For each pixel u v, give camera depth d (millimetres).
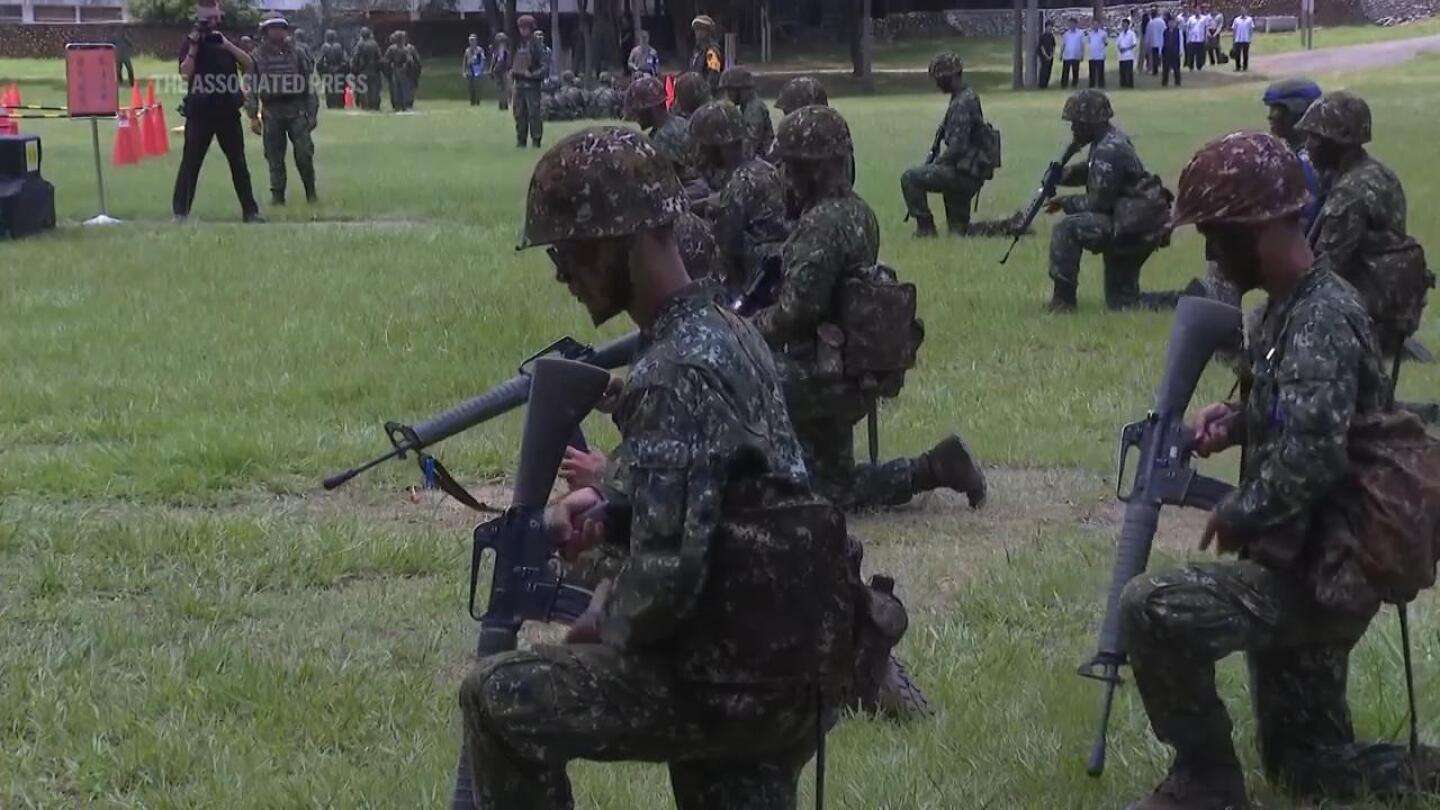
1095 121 12555
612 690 3240
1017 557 6953
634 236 3244
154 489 8078
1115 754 4922
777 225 8188
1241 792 4355
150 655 5863
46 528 7328
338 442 8781
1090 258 15094
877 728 5184
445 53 61875
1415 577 3963
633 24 54875
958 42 65438
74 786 4922
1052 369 10656
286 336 11586
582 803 4652
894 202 20297
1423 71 48094
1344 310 3980
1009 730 5145
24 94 48625
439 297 13148
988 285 13734
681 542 3082
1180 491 4238
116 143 28438
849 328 7137
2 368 10617
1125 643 4215
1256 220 4031
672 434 3113
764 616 3129
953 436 7633
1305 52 58250
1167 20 48844
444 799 4672
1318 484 3916
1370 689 5352
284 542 7121
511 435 9086
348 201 20750
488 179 23891
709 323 3215
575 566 3662
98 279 14117
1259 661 4578
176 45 62625
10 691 5527
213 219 19031
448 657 5984
